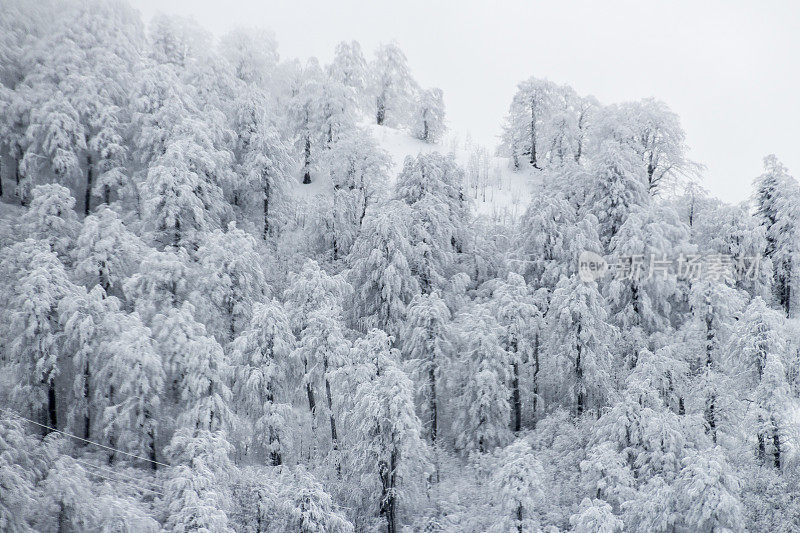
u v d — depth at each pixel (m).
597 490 22.17
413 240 33.12
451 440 28.95
